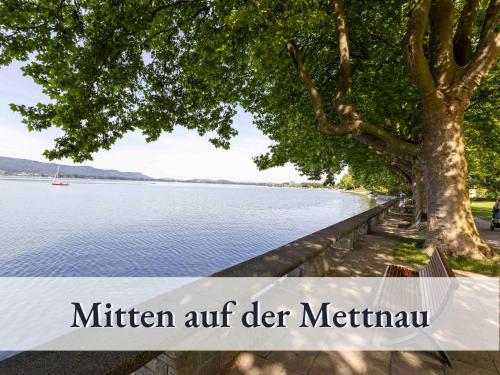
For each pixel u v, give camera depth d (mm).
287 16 6258
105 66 7348
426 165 7082
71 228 48375
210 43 7770
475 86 6535
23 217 59469
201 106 9883
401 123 10836
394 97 8672
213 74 8961
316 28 8805
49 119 6602
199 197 148750
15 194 122875
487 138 13016
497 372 2645
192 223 53844
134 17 6625
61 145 6840
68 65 6426
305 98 10789
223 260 30688
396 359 2809
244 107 12086
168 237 41188
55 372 1386
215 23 8211
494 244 9203
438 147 6797
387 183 32750
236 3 6496
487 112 10984
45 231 45531
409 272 4102
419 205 13109
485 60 6223
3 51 5902
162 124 9086
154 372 2109
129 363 1534
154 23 7758
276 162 13258
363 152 13055
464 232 6539
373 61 9242
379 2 9117
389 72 9094
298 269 4262
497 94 9906
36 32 5992
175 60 9195
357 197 136625
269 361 2734
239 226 49938
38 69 6242
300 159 12961
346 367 2678
